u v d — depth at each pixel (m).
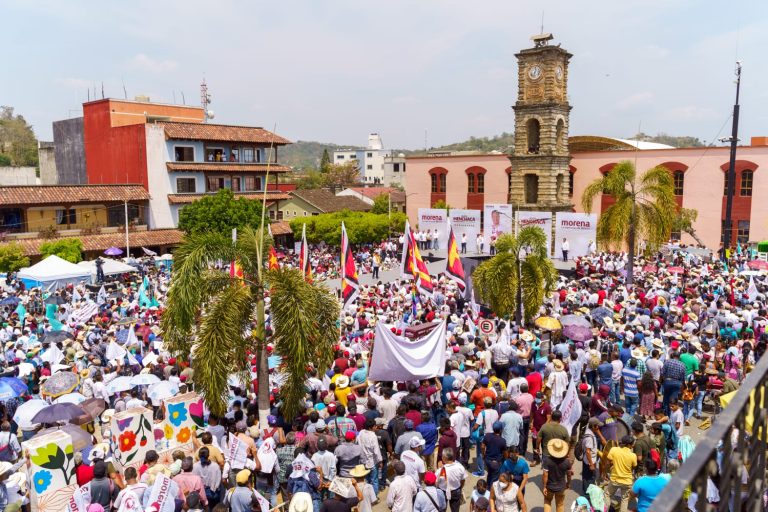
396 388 17.83
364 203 85.81
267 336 17.11
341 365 17.97
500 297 24.16
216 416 14.35
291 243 67.56
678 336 19.27
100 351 20.42
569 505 13.02
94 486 10.87
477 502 9.98
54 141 71.56
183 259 15.48
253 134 64.31
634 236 34.50
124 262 45.88
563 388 15.20
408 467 11.55
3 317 27.95
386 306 27.16
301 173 161.75
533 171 56.72
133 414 13.70
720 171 53.88
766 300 26.05
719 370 17.72
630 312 22.97
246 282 15.48
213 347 14.27
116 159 61.34
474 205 66.50
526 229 24.58
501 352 18.38
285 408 14.80
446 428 12.89
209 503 11.73
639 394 16.56
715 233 54.53
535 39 55.09
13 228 49.97
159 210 58.56
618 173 33.84
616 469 11.58
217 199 53.28
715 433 2.38
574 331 19.66
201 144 60.94
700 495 2.29
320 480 11.57
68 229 52.69
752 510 2.90
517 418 12.97
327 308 15.74
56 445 12.17
